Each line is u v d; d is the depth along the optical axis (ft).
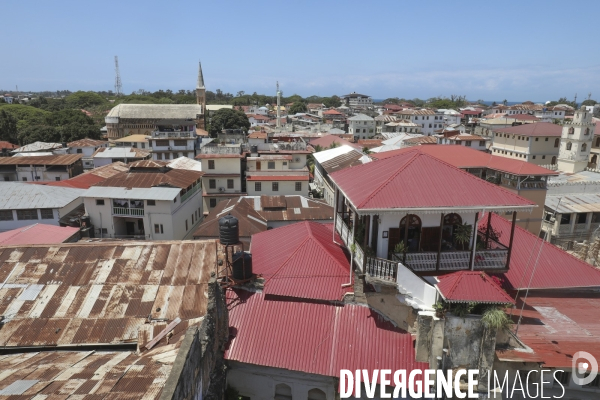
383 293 64.03
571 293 71.41
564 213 152.25
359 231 65.46
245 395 66.39
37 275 68.44
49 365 49.49
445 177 62.08
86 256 72.69
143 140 340.80
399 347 61.52
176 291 66.69
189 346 45.52
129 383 42.42
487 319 53.52
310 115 597.93
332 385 62.90
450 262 61.11
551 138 233.35
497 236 71.67
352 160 200.75
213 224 132.36
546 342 57.00
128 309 63.26
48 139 367.66
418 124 492.13
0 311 62.13
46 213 138.00
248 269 70.18
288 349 62.03
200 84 502.79
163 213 143.64
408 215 60.23
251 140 274.57
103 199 143.95
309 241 76.43
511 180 151.43
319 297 66.64
